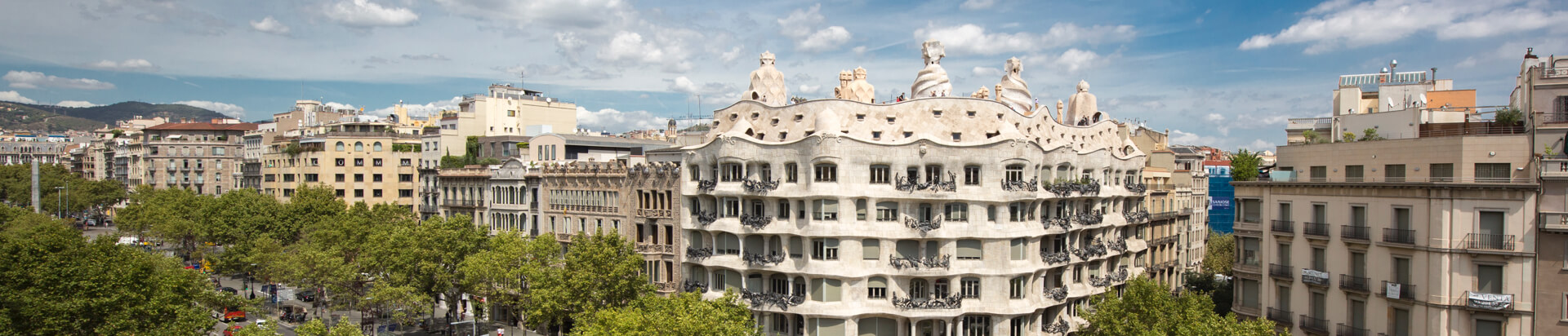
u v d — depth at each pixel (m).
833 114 78.12
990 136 80.94
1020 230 78.88
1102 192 88.81
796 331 80.94
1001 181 77.88
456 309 100.44
